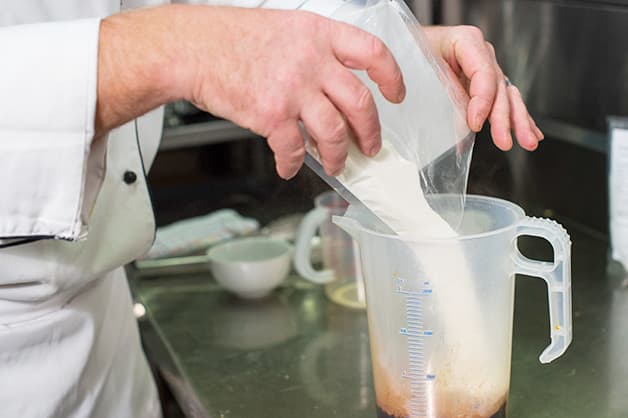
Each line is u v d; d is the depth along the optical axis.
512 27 1.43
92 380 0.88
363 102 0.56
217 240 1.38
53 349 0.82
